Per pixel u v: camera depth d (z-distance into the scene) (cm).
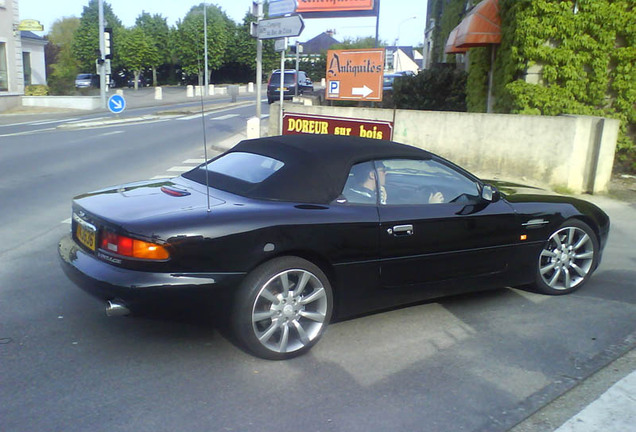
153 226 342
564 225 502
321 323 385
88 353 376
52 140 1628
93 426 295
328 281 388
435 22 2508
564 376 360
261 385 341
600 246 532
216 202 381
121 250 344
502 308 479
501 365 375
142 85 6056
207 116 2645
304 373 358
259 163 422
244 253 351
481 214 450
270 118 1319
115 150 1441
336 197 395
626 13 1081
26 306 453
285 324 371
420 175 441
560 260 507
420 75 1894
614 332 431
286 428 298
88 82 4716
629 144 1140
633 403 325
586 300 502
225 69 5584
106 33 2966
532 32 1117
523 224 474
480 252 453
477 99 1461
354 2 2634
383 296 416
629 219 827
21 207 813
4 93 2856
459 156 1080
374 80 1465
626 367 372
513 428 302
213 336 407
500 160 1045
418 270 425
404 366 371
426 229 421
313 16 2717
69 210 803
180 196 399
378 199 414
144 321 429
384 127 1063
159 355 376
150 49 5300
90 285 351
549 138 995
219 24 3738
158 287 336
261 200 382
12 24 2898
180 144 1595
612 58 1116
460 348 400
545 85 1150
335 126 1112
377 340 410
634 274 581
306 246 371
